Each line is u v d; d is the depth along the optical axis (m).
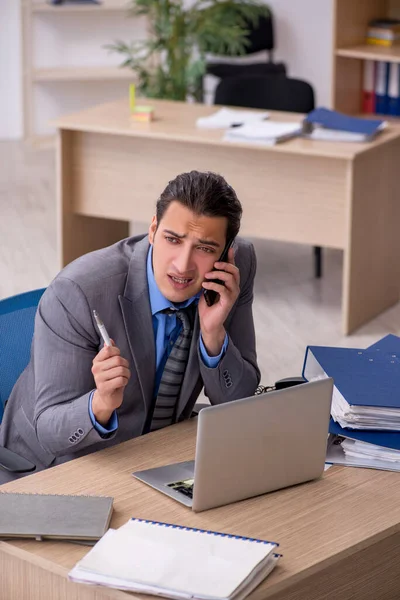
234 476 2.12
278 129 5.09
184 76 7.46
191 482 2.21
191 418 2.57
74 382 2.41
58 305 2.44
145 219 5.54
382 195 5.29
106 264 2.51
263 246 6.71
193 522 2.06
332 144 4.95
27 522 1.97
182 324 2.54
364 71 6.54
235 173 5.23
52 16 9.23
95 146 5.52
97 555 1.84
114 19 9.35
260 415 2.10
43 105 9.44
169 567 1.80
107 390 2.26
